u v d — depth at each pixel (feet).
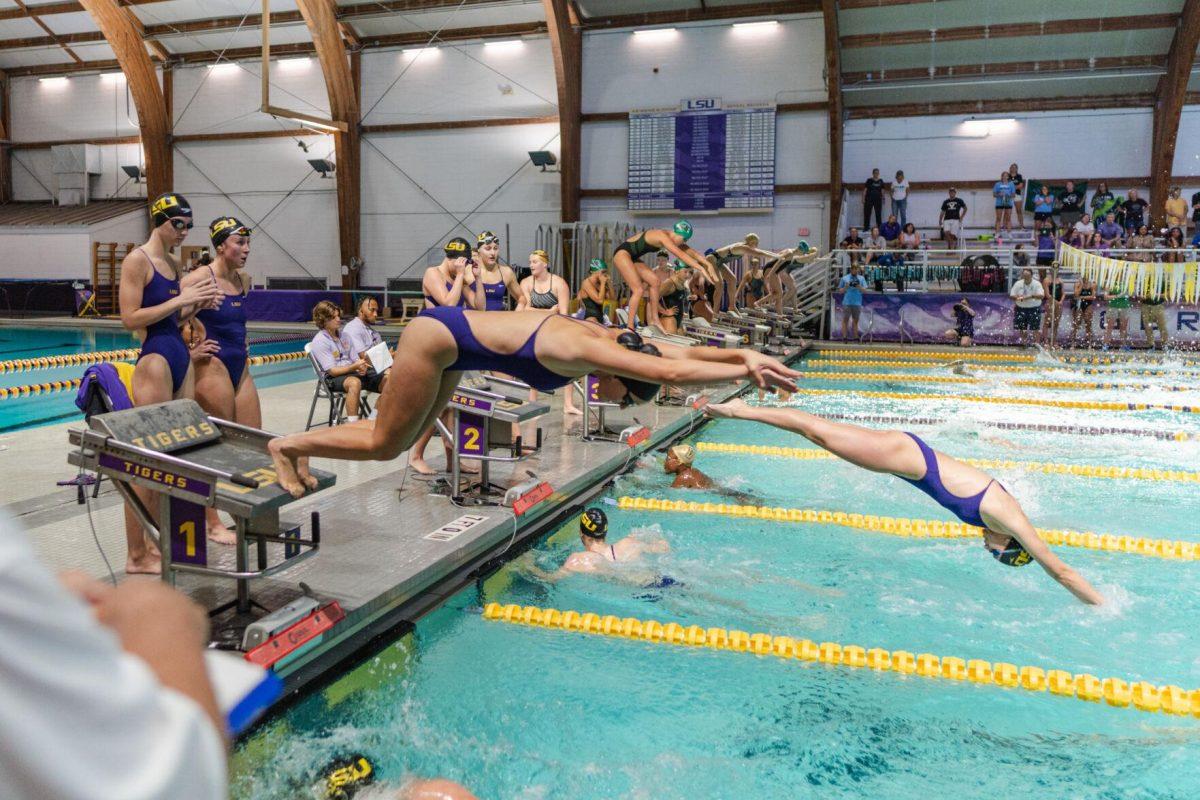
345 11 68.85
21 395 34.65
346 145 71.72
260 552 11.96
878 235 62.03
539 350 10.24
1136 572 15.58
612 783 9.30
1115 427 28.04
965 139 63.31
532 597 14.38
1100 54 58.49
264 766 9.57
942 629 13.11
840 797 9.06
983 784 9.32
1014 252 55.72
